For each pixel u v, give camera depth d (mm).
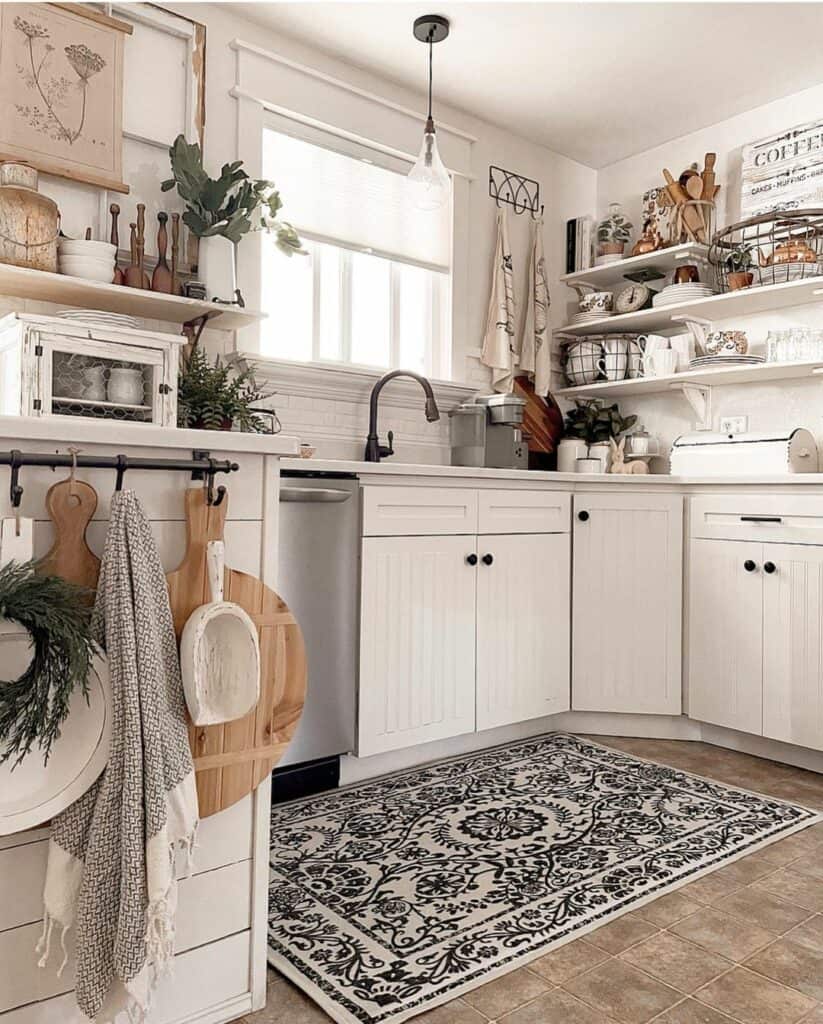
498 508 2844
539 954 1573
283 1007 1415
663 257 3514
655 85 3271
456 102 3443
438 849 2045
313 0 2736
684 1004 1422
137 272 2508
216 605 1258
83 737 1140
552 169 3926
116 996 1117
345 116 3121
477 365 3625
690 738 3068
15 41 2385
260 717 1361
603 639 3064
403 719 2576
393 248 3334
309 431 3068
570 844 2082
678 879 1895
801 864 1988
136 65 2645
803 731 2652
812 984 1484
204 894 1335
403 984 1471
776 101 3393
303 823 2209
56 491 1165
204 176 2562
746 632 2820
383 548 2529
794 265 3102
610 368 3693
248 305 2871
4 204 2223
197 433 1293
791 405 3295
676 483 2988
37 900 1156
